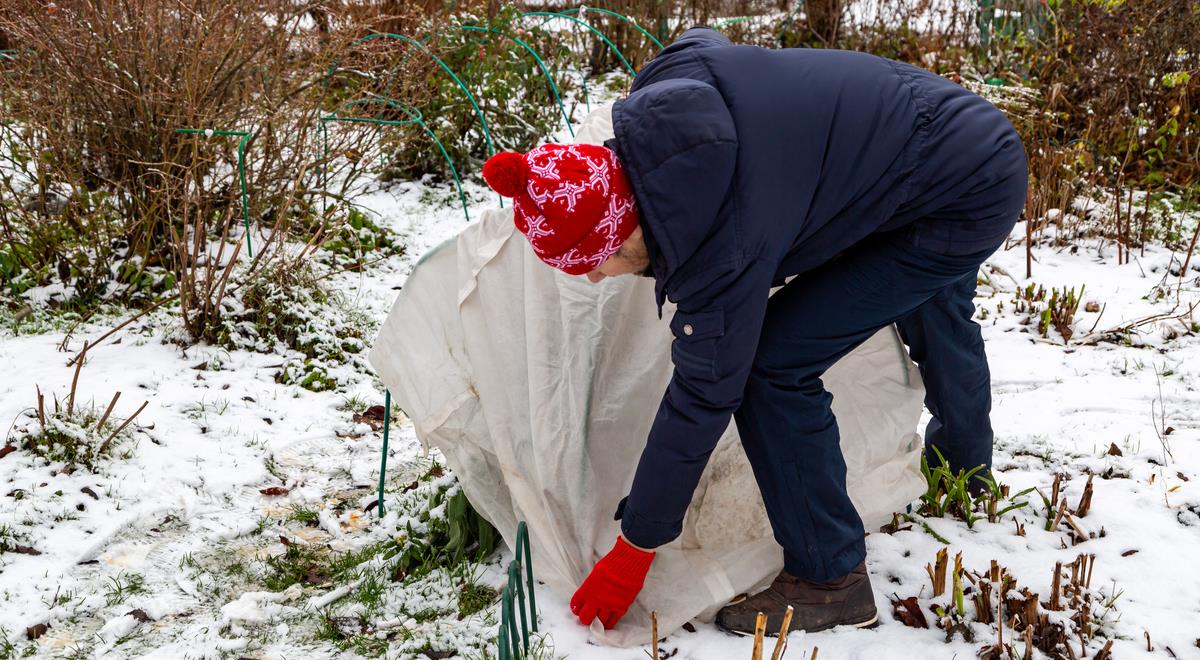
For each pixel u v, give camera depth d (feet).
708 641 7.91
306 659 7.88
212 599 8.70
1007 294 15.78
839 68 6.70
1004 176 6.62
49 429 10.68
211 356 13.43
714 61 6.52
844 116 6.49
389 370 8.96
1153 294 15.30
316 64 16.93
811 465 7.36
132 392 12.26
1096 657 7.45
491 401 8.61
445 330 8.91
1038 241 17.83
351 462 11.24
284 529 9.87
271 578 9.03
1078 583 8.13
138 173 15.19
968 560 8.81
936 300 8.33
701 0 29.12
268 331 14.05
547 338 8.54
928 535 9.20
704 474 8.51
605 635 7.83
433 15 22.27
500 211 8.80
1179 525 9.28
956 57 24.54
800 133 6.34
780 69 6.57
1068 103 20.13
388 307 15.52
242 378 13.01
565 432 8.38
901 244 6.91
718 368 6.52
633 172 6.17
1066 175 18.63
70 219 15.01
